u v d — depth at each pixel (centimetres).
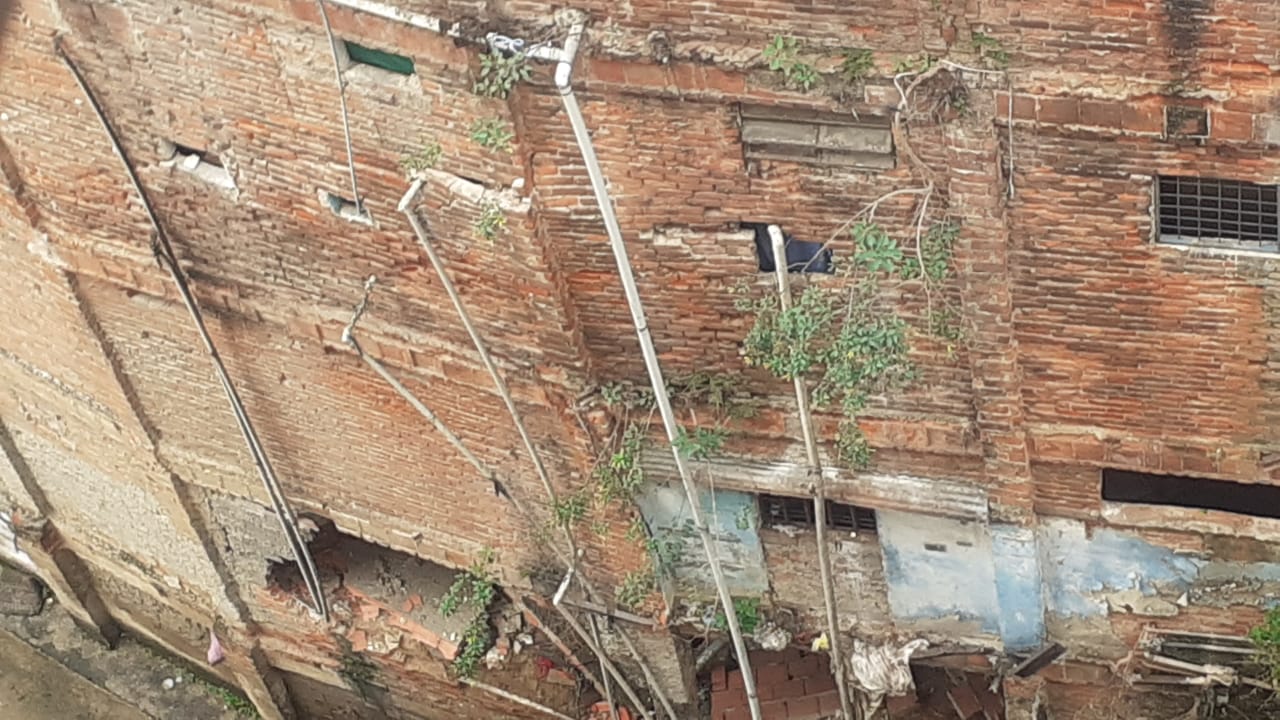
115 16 1200
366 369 1378
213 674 1941
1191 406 1126
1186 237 1036
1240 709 1320
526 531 1455
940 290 1105
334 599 1691
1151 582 1267
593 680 1562
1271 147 959
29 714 1973
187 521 1666
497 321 1250
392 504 1534
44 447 1755
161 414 1574
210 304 1405
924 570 1339
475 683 1638
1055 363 1132
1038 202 1036
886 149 1038
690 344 1218
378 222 1227
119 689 1978
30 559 1961
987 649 1378
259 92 1184
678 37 1019
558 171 1115
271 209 1280
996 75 970
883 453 1247
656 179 1103
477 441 1385
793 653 1591
